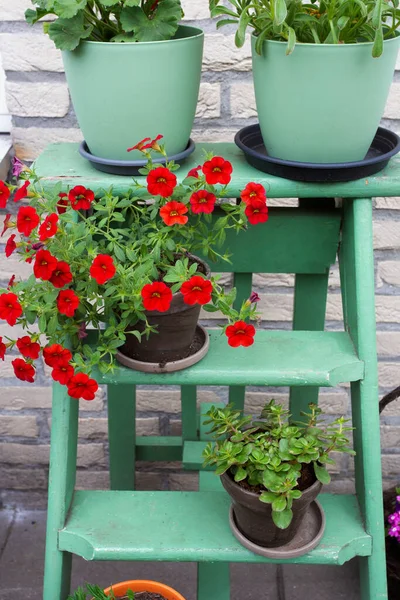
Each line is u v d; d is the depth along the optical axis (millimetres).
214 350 1258
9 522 1907
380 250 1671
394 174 1184
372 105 1112
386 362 1778
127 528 1238
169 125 1186
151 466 1906
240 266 1415
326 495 1333
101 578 1748
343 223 1335
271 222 1364
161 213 1096
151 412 1846
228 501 1301
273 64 1094
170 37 1249
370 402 1233
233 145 1367
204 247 1188
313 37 1133
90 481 1932
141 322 1136
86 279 1128
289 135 1143
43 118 1583
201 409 1739
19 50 1516
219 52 1511
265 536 1170
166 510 1281
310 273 1421
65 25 1104
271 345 1276
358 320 1221
